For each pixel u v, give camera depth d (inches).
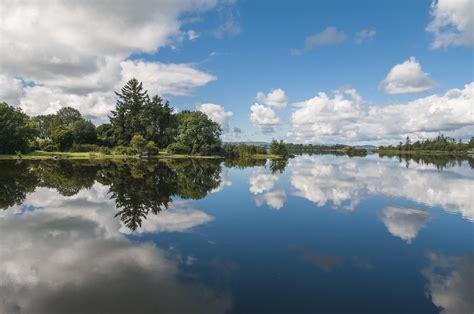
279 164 2829.7
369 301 362.6
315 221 735.7
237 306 348.5
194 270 445.4
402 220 748.6
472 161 3398.1
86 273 431.8
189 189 1200.2
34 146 3599.9
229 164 2716.5
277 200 1000.9
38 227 660.1
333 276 430.9
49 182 1306.6
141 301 357.4
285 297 369.1
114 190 1128.2
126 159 3093.0
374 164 2859.3
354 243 576.1
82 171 1769.2
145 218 745.0
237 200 993.5
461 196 1080.2
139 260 480.4
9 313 331.9
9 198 966.4
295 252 524.1
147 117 4512.8
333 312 339.3
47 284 398.3
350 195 1097.4
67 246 542.3
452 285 405.4
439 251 533.3
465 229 669.9
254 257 499.5
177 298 363.9
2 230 636.7
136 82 4576.8
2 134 2999.5
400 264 475.2
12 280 410.6
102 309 340.2
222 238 597.3
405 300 365.1
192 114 4736.7
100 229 646.5
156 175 1628.9
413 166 2556.6
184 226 681.6
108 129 4559.5
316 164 2851.9
